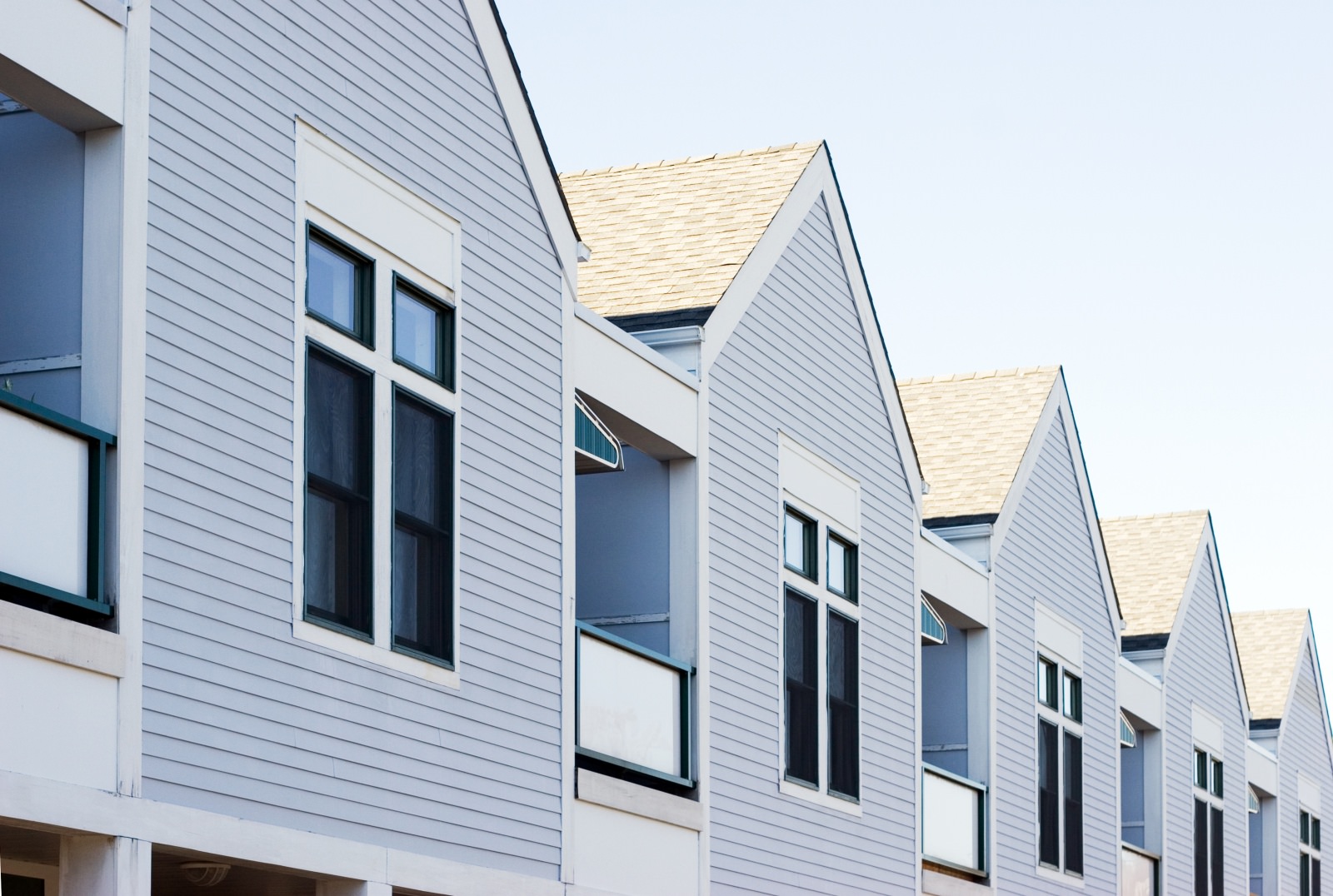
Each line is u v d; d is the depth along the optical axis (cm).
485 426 1209
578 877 1266
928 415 2277
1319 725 3653
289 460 1031
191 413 965
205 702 956
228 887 1177
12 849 1020
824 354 1709
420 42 1187
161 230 958
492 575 1201
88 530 900
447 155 1200
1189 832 2722
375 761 1075
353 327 1107
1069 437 2341
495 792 1180
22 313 940
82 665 879
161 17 973
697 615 1445
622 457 1480
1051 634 2230
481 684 1179
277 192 1046
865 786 1703
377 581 1091
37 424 872
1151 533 2925
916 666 1836
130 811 899
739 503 1525
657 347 1502
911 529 1859
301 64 1077
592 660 1310
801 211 1678
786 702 1583
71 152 949
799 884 1559
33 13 895
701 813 1420
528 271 1278
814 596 1645
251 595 995
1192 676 2822
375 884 1059
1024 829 2080
